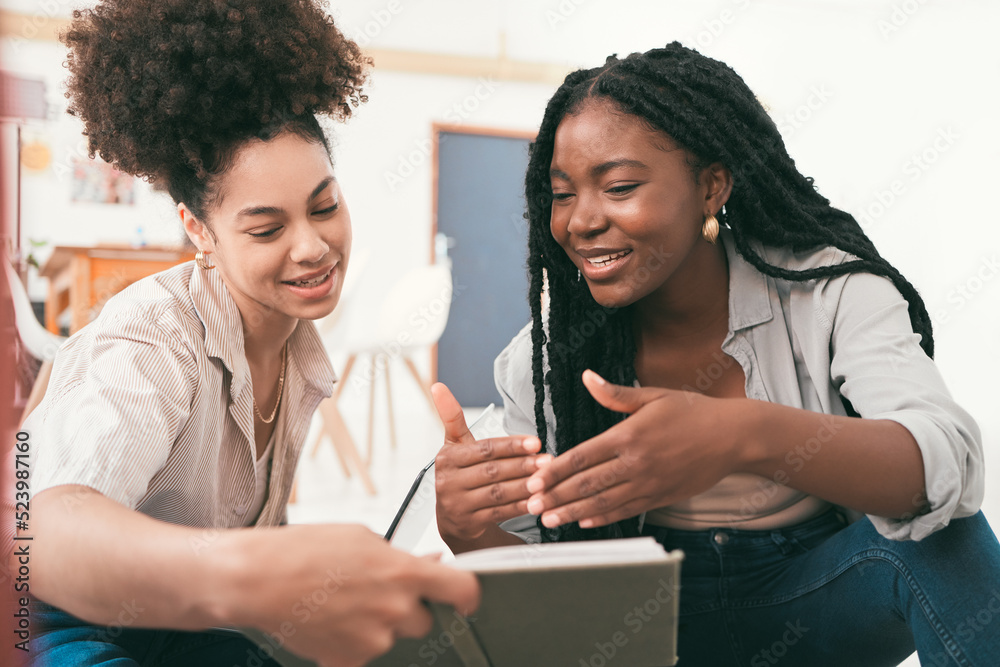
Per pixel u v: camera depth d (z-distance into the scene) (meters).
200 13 0.89
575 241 0.89
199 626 0.62
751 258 0.95
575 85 0.93
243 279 0.92
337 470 3.36
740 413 0.69
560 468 0.68
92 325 0.93
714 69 0.94
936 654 0.77
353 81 1.06
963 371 5.07
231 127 0.89
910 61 5.53
